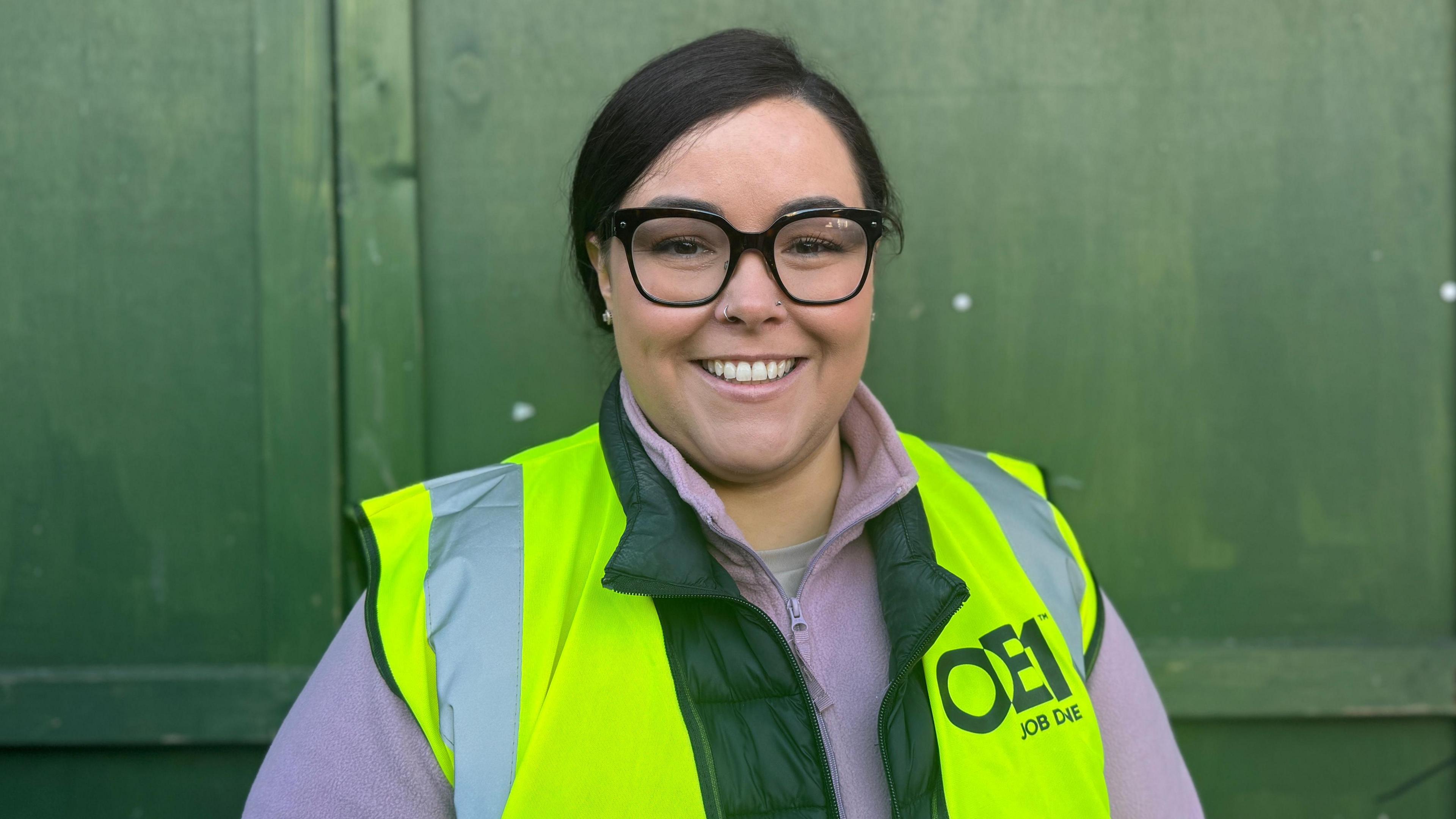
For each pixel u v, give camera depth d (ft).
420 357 5.00
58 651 5.02
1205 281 5.10
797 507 2.89
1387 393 5.10
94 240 4.99
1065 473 5.13
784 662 2.52
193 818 5.09
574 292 5.03
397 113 4.96
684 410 2.65
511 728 2.44
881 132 5.10
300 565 4.99
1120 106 5.09
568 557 2.70
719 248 2.54
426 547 2.73
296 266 4.96
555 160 5.07
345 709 2.52
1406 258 5.09
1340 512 5.12
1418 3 5.05
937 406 5.13
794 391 2.65
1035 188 5.11
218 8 4.97
